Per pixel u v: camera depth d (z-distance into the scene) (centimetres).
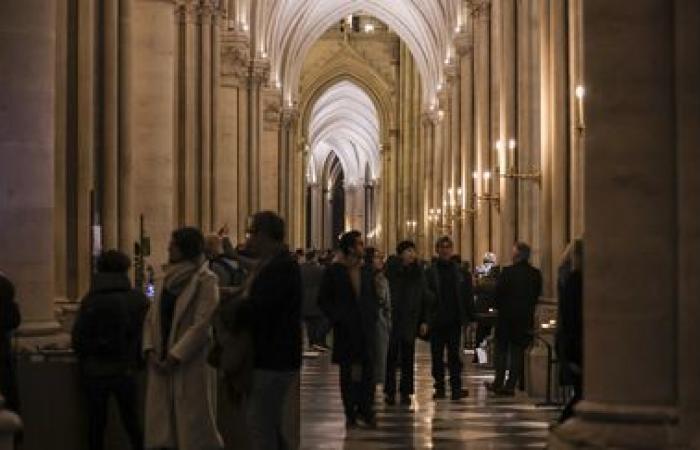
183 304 994
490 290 2459
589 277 869
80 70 1638
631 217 853
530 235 2434
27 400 1065
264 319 938
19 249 1164
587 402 869
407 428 1509
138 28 2392
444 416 1636
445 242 1848
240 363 929
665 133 854
